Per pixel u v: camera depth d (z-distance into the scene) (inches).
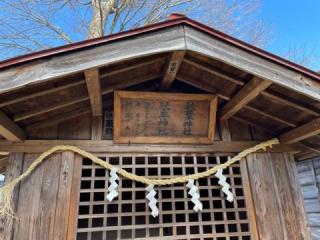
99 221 134.1
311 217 219.9
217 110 115.7
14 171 93.2
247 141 113.0
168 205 136.6
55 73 70.1
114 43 74.5
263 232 98.7
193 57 88.7
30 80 68.6
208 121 105.9
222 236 98.5
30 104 89.3
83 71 72.7
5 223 86.4
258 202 103.0
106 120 107.5
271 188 106.0
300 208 104.7
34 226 87.4
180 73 102.1
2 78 67.6
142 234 130.5
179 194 133.2
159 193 102.3
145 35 76.2
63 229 87.7
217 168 105.0
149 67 98.3
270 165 110.1
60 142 100.0
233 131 115.3
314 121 95.2
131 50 74.3
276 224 100.6
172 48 75.5
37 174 94.5
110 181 97.1
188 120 105.0
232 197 102.4
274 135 117.2
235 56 78.5
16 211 88.5
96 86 81.4
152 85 111.4
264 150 112.1
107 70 87.4
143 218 135.6
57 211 89.8
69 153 98.3
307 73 81.8
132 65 89.4
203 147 108.0
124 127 101.7
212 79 99.2
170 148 105.3
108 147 101.8
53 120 102.7
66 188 93.3
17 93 80.7
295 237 99.6
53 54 71.3
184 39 76.7
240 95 94.0
